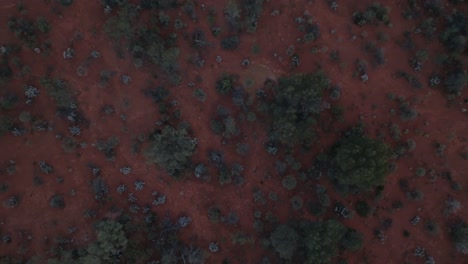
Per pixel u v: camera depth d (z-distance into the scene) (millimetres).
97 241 49312
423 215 53688
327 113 53656
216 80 53781
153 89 53281
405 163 54156
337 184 51812
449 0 55312
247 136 53688
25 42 51906
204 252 51531
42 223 52250
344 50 54406
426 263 52875
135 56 52812
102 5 53219
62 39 53219
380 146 46562
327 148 53438
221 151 53656
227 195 53438
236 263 52500
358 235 50156
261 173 53562
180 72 53531
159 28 53188
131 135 53281
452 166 54125
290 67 54031
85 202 52688
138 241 50906
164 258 50031
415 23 54938
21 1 53062
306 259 48156
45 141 52906
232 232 52938
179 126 52812
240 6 53625
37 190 52562
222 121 53438
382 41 54469
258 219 52969
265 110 52531
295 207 52312
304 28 53969
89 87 53250
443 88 54562
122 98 53438
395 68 54688
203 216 53125
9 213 52156
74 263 48719
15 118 52531
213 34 53781
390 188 53844
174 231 52344
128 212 52562
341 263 51688
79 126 53062
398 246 53344
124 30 51469
